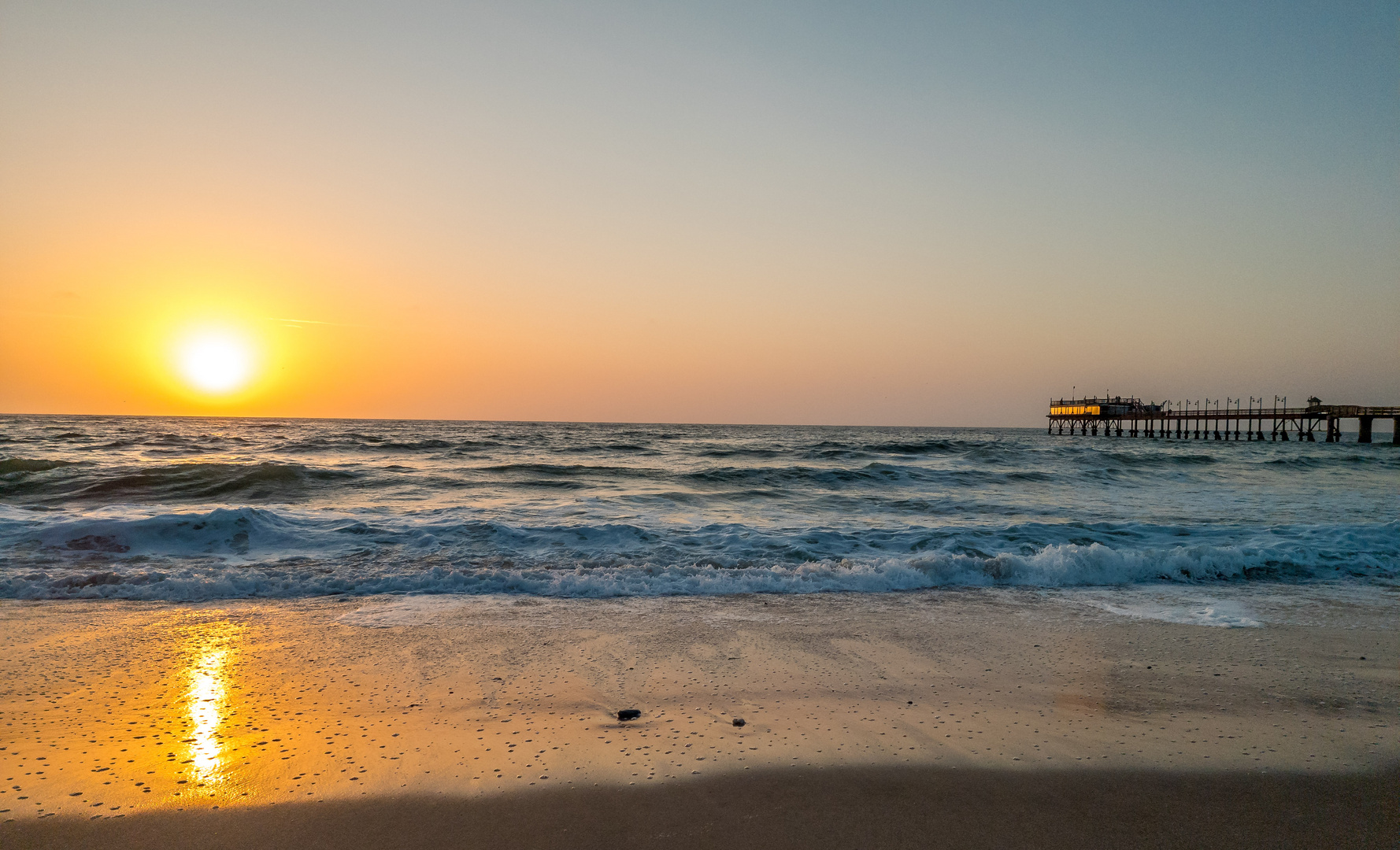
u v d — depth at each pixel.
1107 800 4.20
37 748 4.67
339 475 21.16
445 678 6.16
